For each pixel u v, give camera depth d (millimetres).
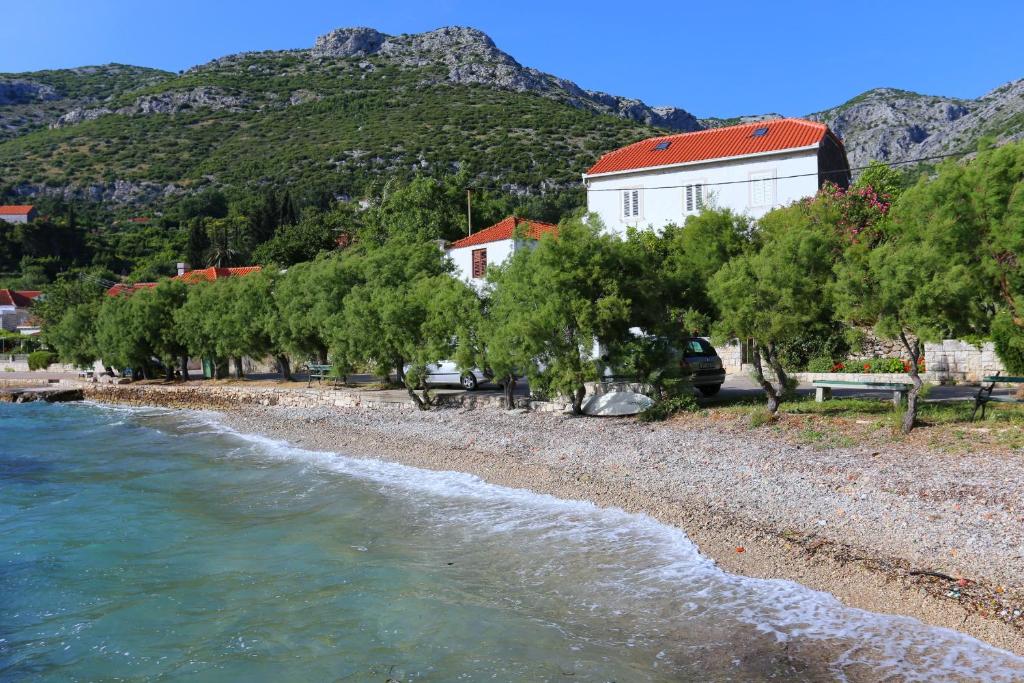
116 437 30531
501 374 23703
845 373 26500
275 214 119188
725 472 15203
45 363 67625
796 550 11055
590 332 21359
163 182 167250
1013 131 111500
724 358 33219
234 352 44281
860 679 7695
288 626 9812
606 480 16141
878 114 183000
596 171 41812
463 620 9688
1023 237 15547
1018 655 7977
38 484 20516
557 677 8039
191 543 13891
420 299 28156
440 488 17250
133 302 49781
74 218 135625
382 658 8750
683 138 42719
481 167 136125
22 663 9109
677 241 30047
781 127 39625
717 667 8086
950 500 11719
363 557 12492
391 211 64375
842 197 28891
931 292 14461
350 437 25406
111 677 8664
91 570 12516
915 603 9203
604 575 10984
